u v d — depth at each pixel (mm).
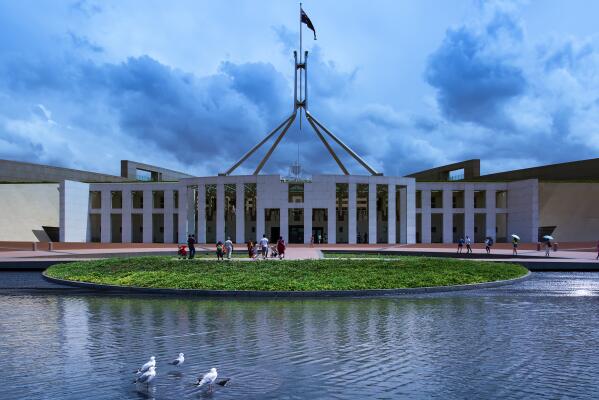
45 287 20547
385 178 57125
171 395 7547
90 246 50406
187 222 58906
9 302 16516
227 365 9094
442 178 85938
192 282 19266
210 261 25516
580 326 12438
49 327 12375
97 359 9500
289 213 64188
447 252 39188
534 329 12102
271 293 17641
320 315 13953
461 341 10836
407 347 10320
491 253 38188
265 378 8328
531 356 9648
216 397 7441
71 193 60344
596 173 60969
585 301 16625
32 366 9055
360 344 10562
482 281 20859
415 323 12805
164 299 17141
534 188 58375
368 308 15195
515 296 17844
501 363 9172
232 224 66000
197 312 14453
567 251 42656
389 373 8578
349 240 55625
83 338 11195
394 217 57031
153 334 11547
